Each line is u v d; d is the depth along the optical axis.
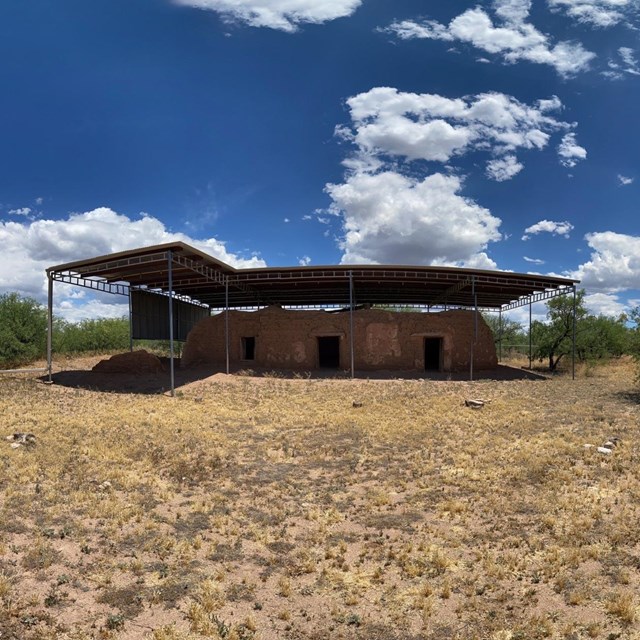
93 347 39.59
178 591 5.88
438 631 5.26
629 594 5.71
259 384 21.98
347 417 15.58
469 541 7.27
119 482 9.20
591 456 10.72
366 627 5.34
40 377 22.39
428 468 10.52
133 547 6.88
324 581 6.25
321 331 26.20
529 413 15.73
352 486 9.71
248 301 34.97
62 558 6.40
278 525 7.88
